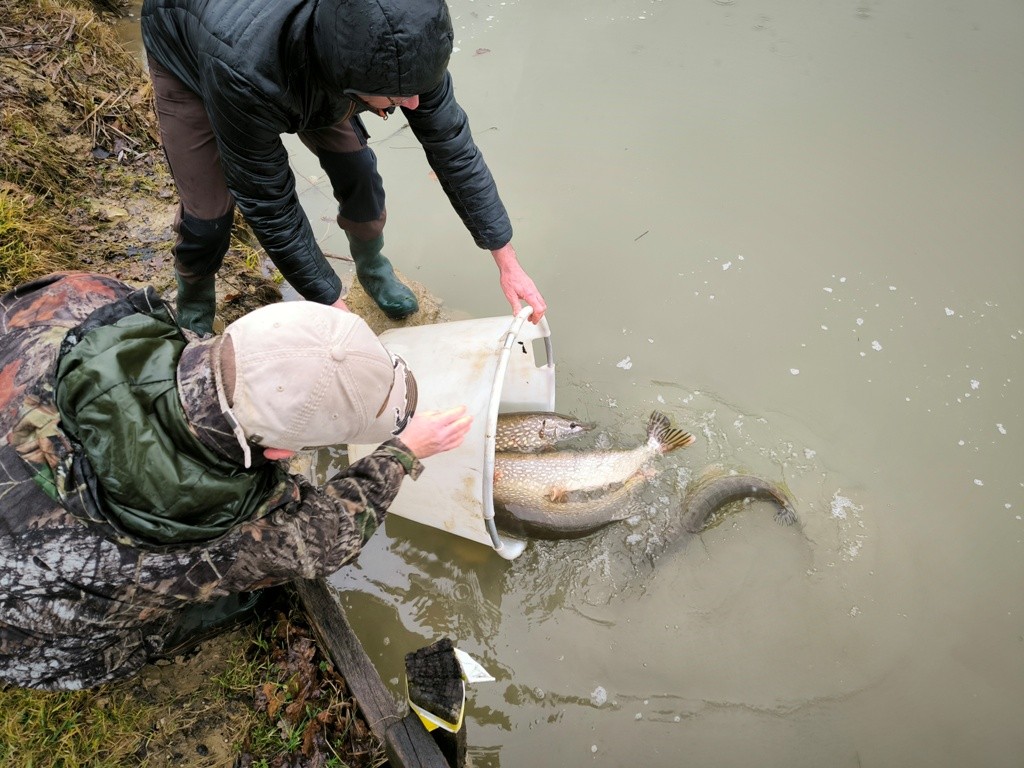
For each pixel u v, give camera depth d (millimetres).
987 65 5352
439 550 3420
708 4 5914
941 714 3004
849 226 4500
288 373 1600
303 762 2488
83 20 4816
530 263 4410
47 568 1695
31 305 1923
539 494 3334
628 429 3779
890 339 4047
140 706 2529
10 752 2346
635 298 4266
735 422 3781
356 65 1937
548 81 5344
